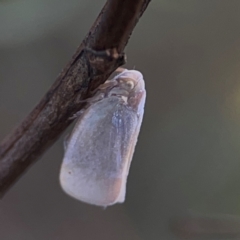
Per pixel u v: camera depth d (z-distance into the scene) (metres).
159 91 0.06
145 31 0.06
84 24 0.05
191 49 0.06
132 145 0.06
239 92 0.06
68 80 0.05
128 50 0.06
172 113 0.06
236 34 0.06
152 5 0.06
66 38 0.06
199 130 0.06
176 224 0.06
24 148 0.05
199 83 0.06
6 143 0.05
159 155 0.06
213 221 0.06
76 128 0.05
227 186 0.06
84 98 0.05
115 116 0.05
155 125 0.06
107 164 0.05
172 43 0.06
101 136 0.05
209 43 0.06
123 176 0.06
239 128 0.06
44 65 0.06
